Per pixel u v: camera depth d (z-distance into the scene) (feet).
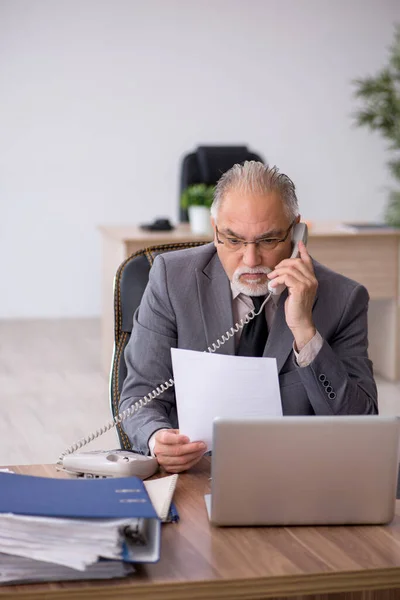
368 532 5.70
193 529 5.71
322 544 5.49
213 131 28.86
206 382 6.79
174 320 8.08
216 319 7.99
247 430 5.62
